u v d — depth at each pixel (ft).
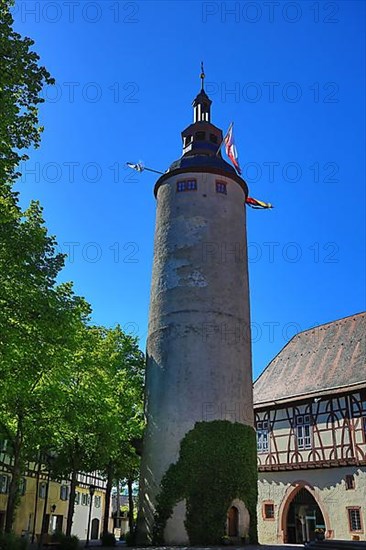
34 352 50.26
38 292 50.55
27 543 56.24
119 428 74.90
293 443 96.63
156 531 66.44
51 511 106.52
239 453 70.13
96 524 146.30
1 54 41.45
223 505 66.44
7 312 48.32
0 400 53.72
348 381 91.30
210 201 82.48
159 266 81.10
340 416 90.43
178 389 72.08
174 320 75.87
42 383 61.26
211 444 68.85
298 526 95.71
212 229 80.59
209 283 77.30
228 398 72.18
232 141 88.74
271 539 95.35
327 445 90.94
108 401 74.23
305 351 110.83
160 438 71.10
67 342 55.62
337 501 86.89
